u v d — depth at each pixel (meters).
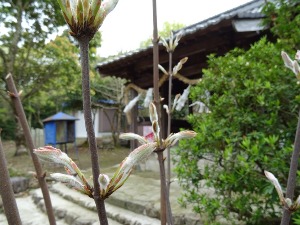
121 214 4.12
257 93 2.67
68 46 9.70
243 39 4.62
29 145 0.92
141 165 6.91
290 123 2.61
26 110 13.62
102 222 0.46
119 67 6.65
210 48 5.00
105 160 9.43
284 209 0.62
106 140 14.04
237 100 2.84
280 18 3.13
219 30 4.48
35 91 9.93
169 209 0.90
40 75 9.88
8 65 8.66
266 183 2.28
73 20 0.44
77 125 16.03
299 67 0.67
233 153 2.65
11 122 15.62
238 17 4.10
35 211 5.10
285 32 3.08
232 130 2.72
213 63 3.37
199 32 4.61
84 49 0.46
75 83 10.62
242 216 2.65
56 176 0.48
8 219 0.61
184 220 3.38
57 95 14.04
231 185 2.51
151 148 0.49
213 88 3.12
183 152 3.04
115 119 14.55
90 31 0.45
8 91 0.91
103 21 0.45
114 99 13.94
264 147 2.40
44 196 0.92
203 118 3.15
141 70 6.74
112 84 13.92
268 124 2.52
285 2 3.13
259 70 2.77
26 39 9.21
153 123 0.77
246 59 3.04
